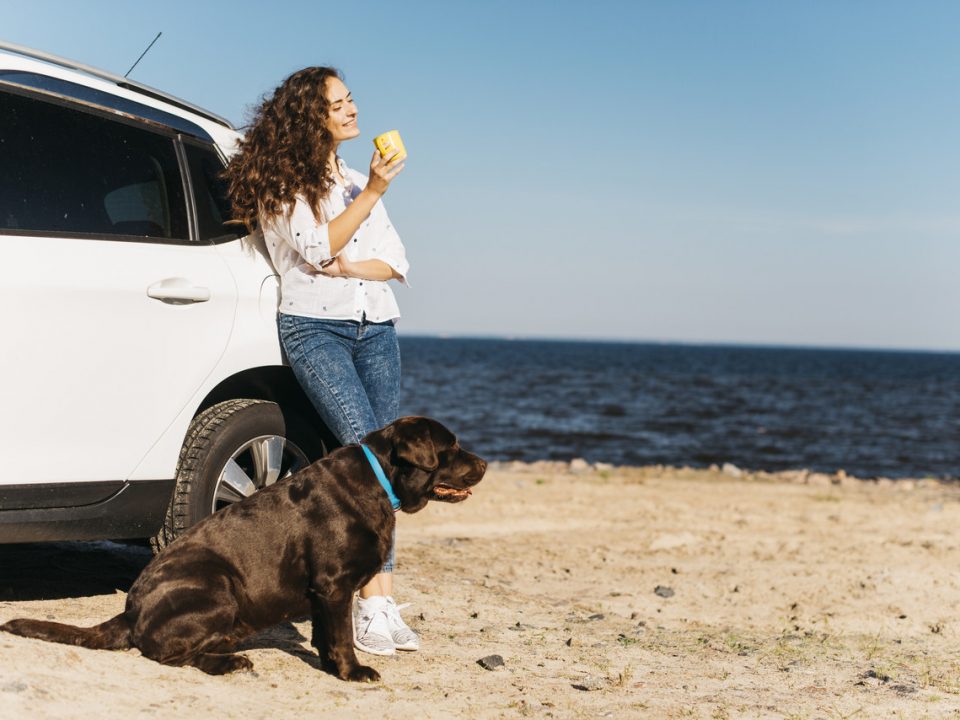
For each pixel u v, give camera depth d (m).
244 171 4.41
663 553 8.71
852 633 5.84
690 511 11.74
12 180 3.93
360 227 4.58
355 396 4.41
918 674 4.84
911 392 79.31
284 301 4.54
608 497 12.84
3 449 3.80
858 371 140.38
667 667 4.70
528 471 17.83
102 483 4.05
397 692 3.79
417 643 4.43
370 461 3.89
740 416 44.91
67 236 4.02
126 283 4.10
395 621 4.36
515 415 41.47
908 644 5.59
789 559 8.44
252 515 3.79
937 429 41.38
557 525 10.30
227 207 4.69
